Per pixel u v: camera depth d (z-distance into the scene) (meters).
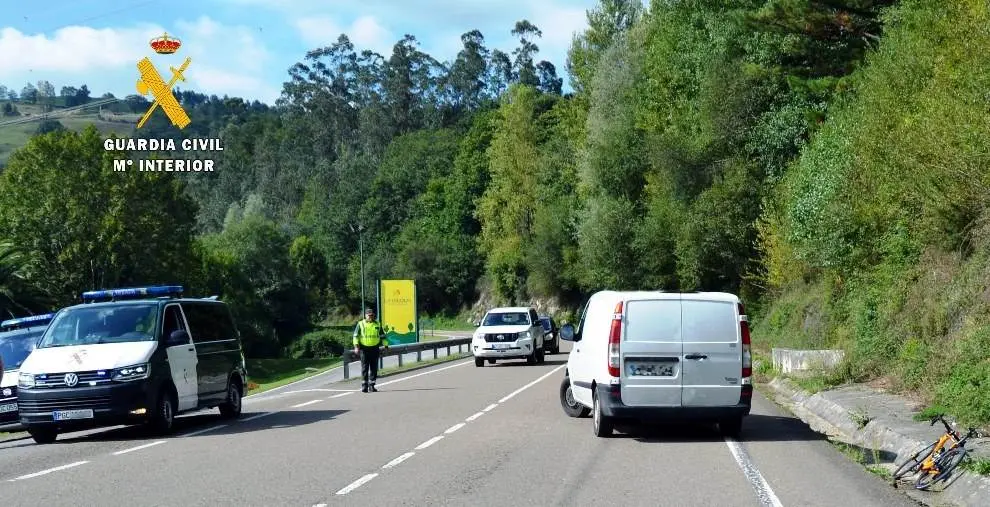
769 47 44.41
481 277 103.56
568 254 74.25
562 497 9.29
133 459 12.43
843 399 17.06
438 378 28.33
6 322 19.67
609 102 63.78
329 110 166.38
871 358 20.12
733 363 13.73
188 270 65.62
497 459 11.87
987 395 12.91
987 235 18.70
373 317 24.16
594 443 13.41
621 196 58.81
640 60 63.22
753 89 45.53
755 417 16.94
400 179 120.88
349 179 129.88
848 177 24.89
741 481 10.21
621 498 9.23
